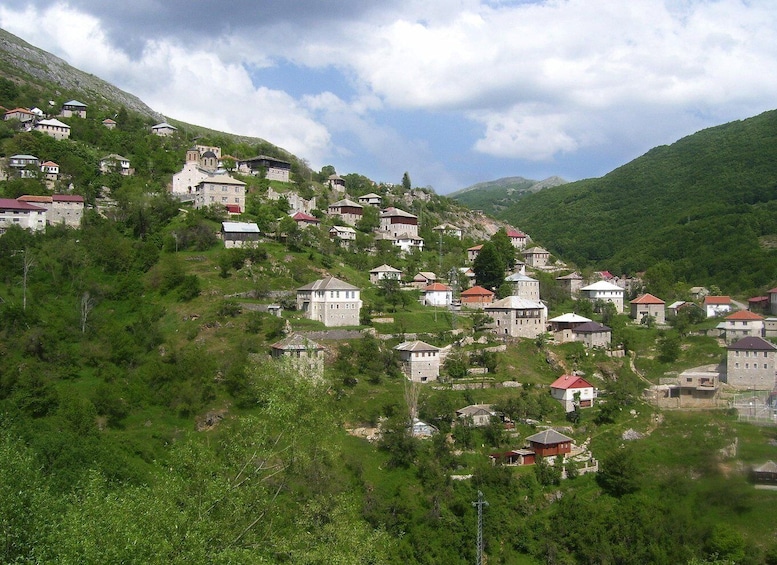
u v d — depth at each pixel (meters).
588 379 178.12
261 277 185.75
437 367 164.00
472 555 113.50
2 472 67.94
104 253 186.38
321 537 75.31
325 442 79.62
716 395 169.12
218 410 134.75
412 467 129.00
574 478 136.00
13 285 168.75
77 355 149.12
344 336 166.25
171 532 58.59
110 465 105.62
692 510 125.62
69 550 56.75
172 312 168.88
